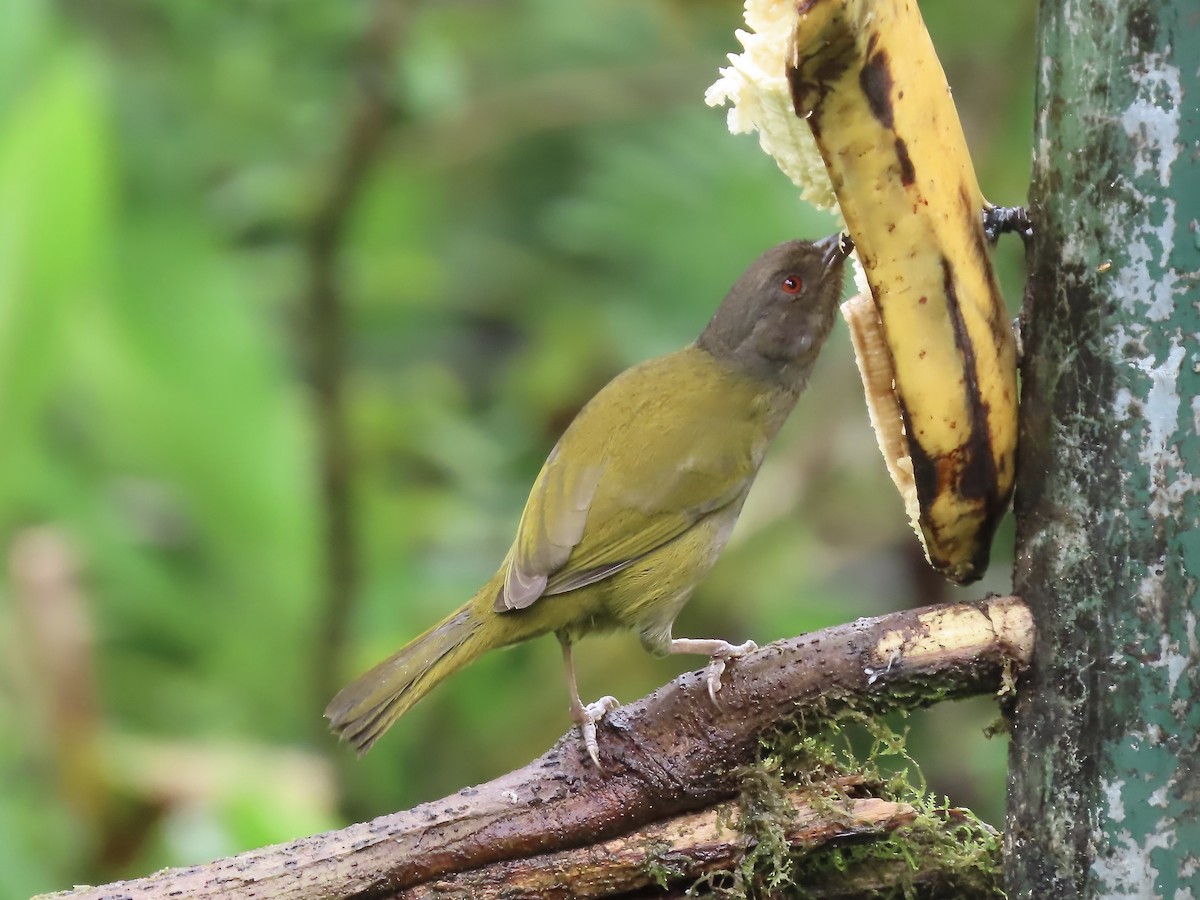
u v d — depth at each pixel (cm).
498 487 1352
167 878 650
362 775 1212
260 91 1226
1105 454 573
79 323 1225
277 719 1238
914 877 659
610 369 1392
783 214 1238
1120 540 570
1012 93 1223
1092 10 568
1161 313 560
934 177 560
